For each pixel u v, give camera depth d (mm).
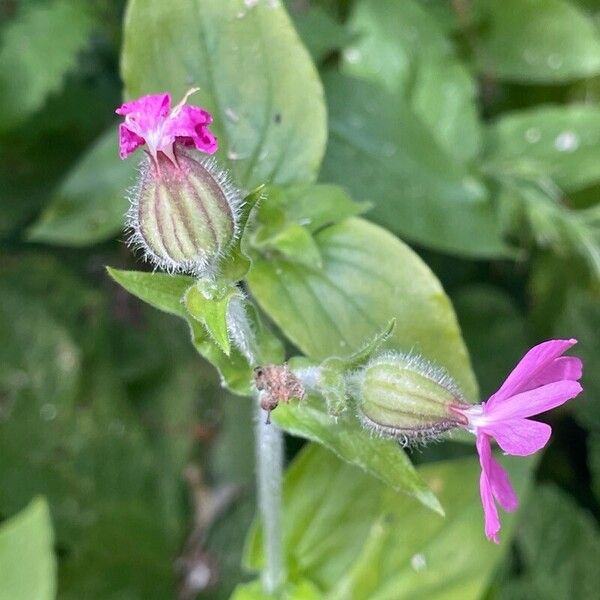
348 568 148
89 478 172
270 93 130
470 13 198
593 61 196
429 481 149
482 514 150
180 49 128
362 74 189
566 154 189
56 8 174
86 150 194
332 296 128
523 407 101
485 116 211
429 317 128
